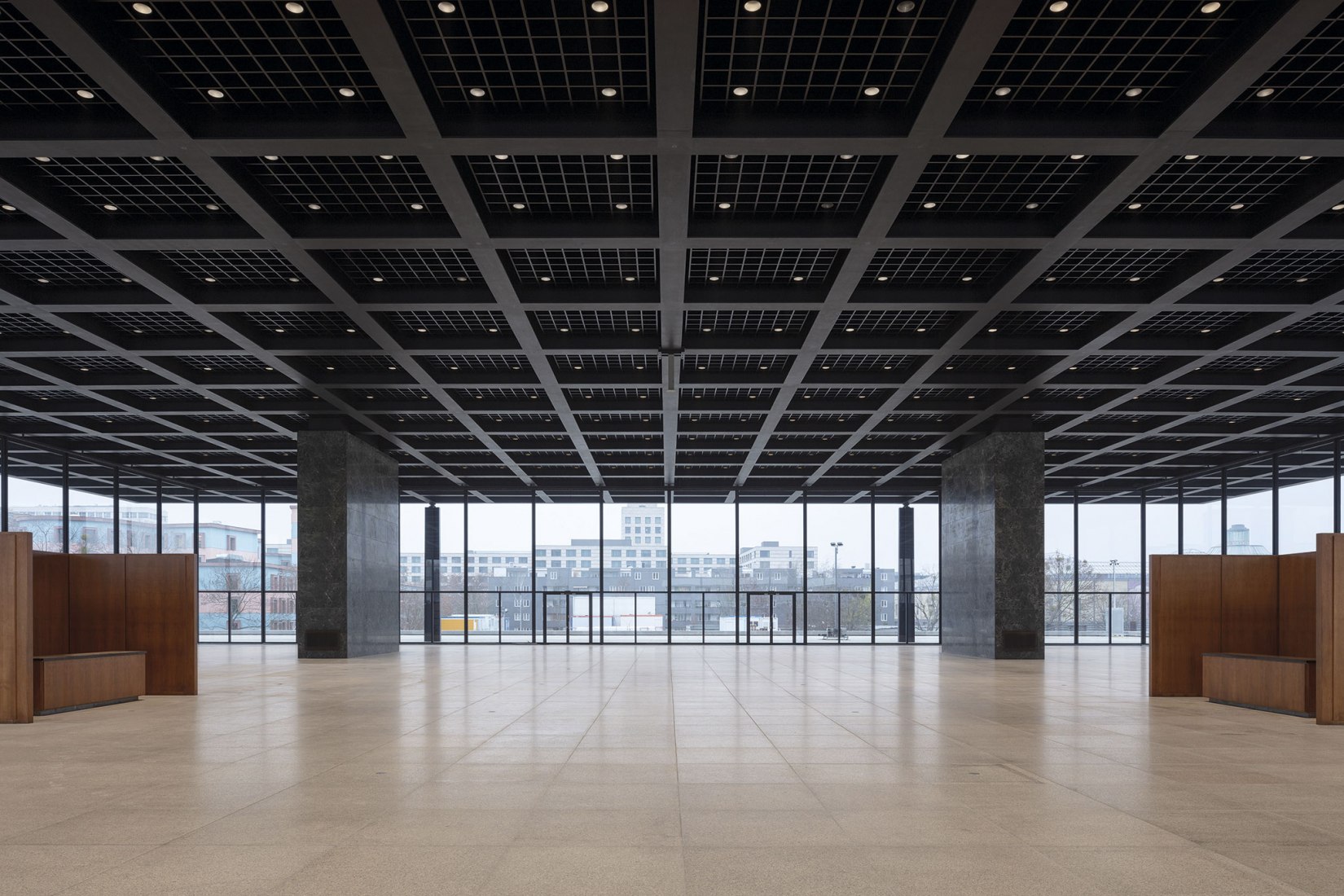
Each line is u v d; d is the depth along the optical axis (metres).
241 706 15.95
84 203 14.26
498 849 6.58
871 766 9.84
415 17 9.88
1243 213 14.63
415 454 34.66
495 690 18.97
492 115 11.73
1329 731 12.84
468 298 17.97
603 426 29.81
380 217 14.84
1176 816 7.59
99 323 19.53
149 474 38.84
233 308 18.05
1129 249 15.59
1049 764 10.02
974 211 14.70
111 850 6.55
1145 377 23.64
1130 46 10.35
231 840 6.83
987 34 9.55
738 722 13.62
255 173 13.24
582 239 14.88
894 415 28.67
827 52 10.54
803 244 15.12
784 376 23.73
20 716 13.84
